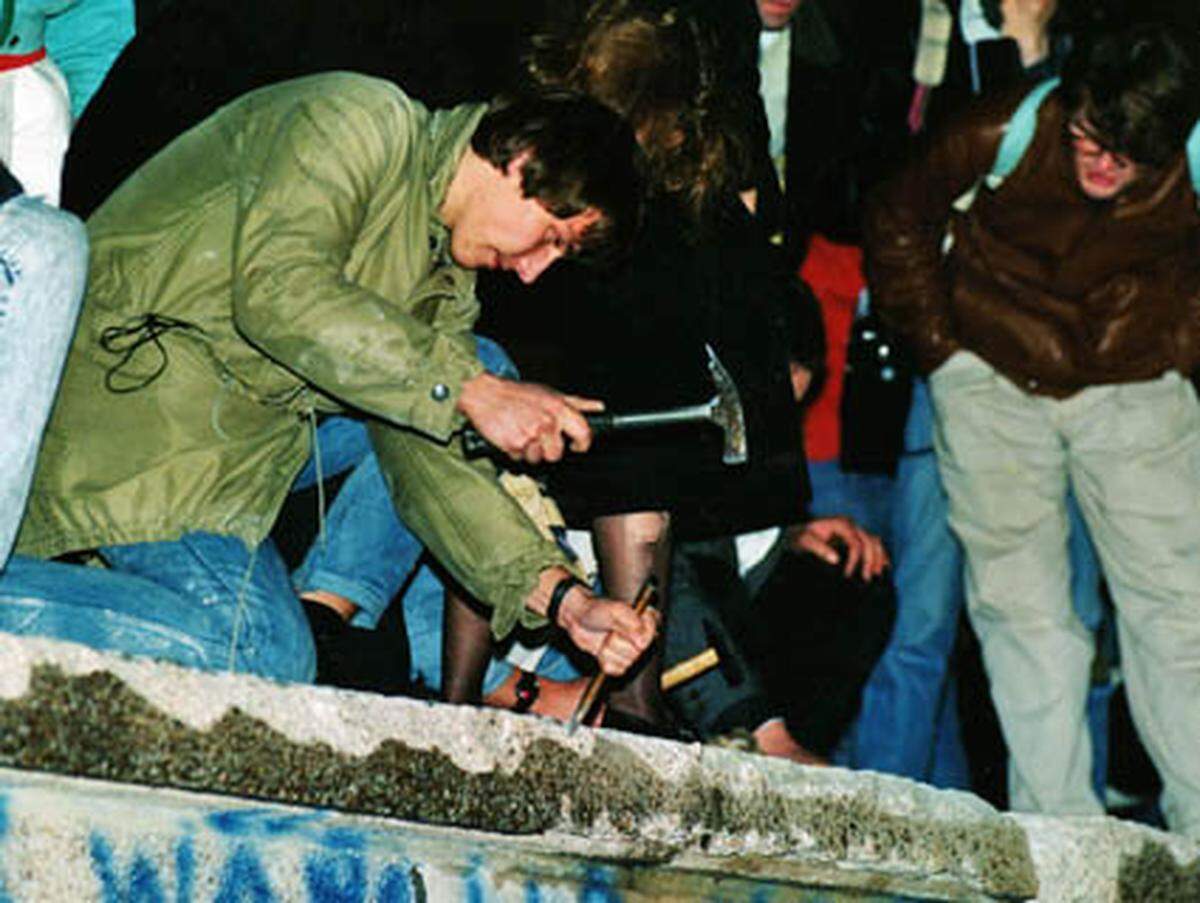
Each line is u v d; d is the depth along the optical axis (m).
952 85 6.66
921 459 6.77
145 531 4.20
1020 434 6.52
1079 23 6.70
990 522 6.53
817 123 6.61
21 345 3.75
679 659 5.52
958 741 6.95
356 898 4.11
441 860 4.25
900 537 6.81
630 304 5.26
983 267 6.48
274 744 3.74
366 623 4.85
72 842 3.67
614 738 4.37
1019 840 5.36
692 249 5.30
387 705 3.94
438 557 4.48
